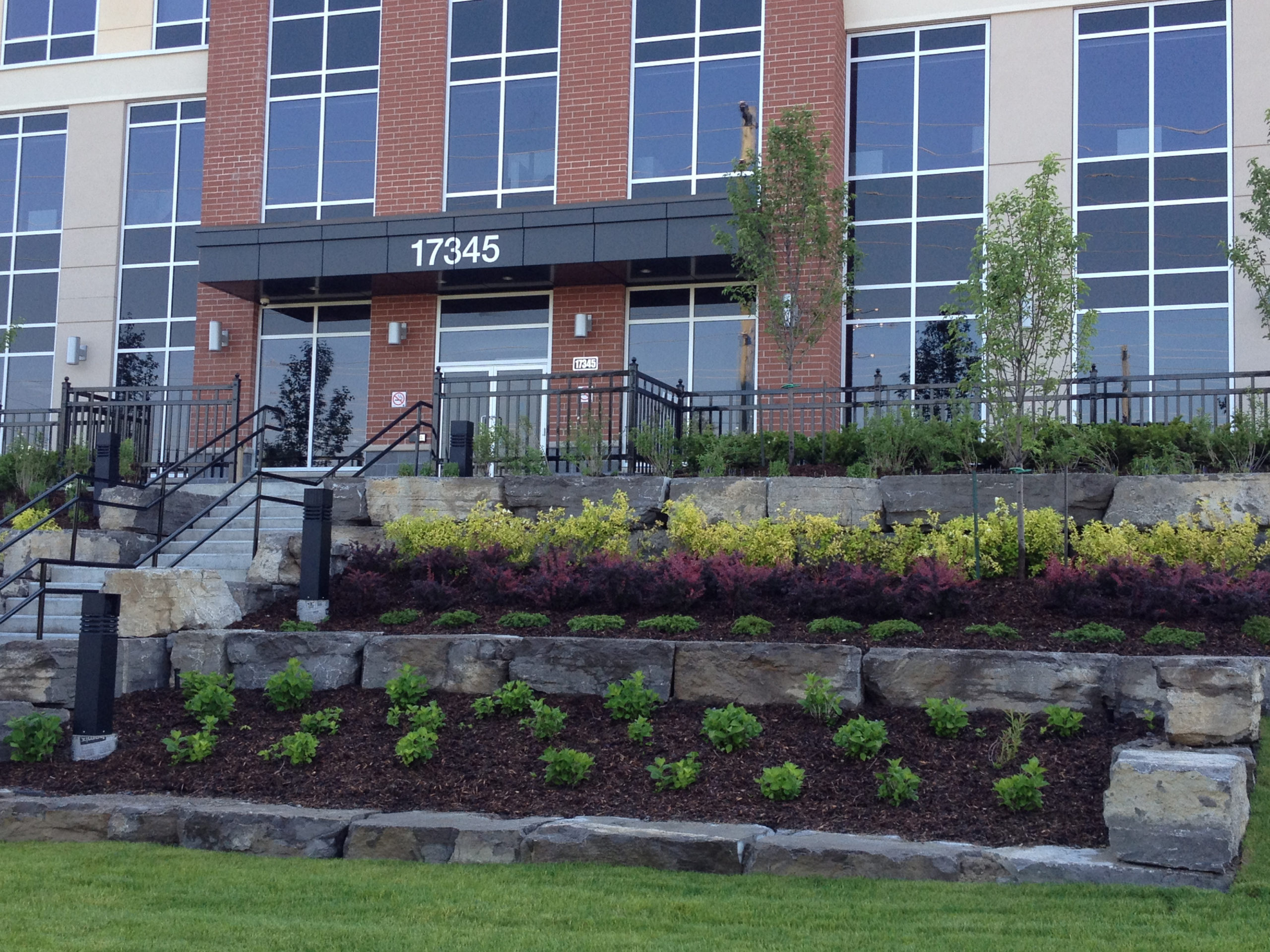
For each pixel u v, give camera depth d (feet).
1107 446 38.63
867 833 20.89
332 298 63.10
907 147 57.57
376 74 63.41
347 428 62.85
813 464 42.73
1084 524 34.24
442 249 56.49
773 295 49.44
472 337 61.05
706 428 45.47
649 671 27.02
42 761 26.20
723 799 22.48
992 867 19.11
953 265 56.13
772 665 26.23
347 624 32.78
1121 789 19.44
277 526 43.52
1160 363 53.31
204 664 30.40
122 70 70.03
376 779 24.30
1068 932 16.75
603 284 58.95
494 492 38.73
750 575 31.09
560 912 18.03
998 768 22.66
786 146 49.67
